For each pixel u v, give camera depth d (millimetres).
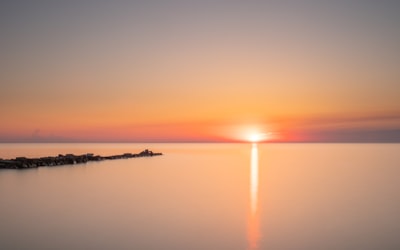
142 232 22125
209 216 26156
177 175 51875
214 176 50812
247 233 22062
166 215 26375
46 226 23203
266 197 33781
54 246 19516
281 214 26953
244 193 36000
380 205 30234
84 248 19219
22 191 36312
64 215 26156
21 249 19141
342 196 34375
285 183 43531
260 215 26484
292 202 31453
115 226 23312
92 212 27094
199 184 42406
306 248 19516
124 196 33812
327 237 21297
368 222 24641
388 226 23609
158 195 34500
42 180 45000
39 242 20125
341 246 19781
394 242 20344
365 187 40156
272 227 23344
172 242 20281
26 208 28359
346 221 24891
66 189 37906
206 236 21406
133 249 19172
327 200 32375
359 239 20922
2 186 39719
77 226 23281
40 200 31625
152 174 52969
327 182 44344
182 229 22766
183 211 27594
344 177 49469
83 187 39312
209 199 32625
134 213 26875
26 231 22125
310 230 22750
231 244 20094
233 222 24594
